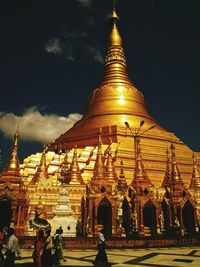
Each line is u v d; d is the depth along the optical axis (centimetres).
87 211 4325
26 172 5778
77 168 5272
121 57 8144
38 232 1845
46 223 1925
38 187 4897
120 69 7912
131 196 4581
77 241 3192
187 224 4781
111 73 7838
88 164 5816
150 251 2997
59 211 3959
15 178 4216
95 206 4228
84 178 5481
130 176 5594
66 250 3053
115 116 6919
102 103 7319
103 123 6819
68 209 4009
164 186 5097
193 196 5344
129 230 4366
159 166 6034
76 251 2988
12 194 3931
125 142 6166
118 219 4250
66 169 4819
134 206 4412
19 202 4000
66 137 7038
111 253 2800
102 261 2041
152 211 4531
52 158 6134
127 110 7075
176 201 4666
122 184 4741
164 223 4659
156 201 4547
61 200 4062
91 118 7200
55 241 2189
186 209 4806
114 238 3269
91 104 7594
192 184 5575
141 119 6988
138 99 7500
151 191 4600
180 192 4772
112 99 7294
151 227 4481
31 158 6144
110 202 4303
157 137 6619
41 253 1783
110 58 8125
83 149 6322
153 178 5788
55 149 6631
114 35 8394
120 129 6388
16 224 3884
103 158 5506
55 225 3816
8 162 4359
